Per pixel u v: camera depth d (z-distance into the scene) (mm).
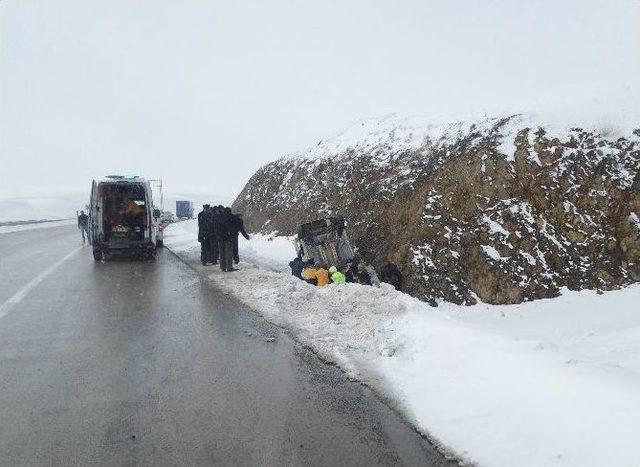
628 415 3381
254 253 18000
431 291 10523
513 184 11227
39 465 3393
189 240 24500
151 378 5129
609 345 5820
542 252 10133
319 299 8820
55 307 8758
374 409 4320
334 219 12781
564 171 10852
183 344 6375
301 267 12453
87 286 11000
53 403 4484
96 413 4258
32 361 5719
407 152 15453
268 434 3852
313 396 4617
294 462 3418
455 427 3889
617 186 10180
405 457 3498
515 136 12016
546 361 4445
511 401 4074
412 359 5434
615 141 10906
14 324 7504
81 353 6020
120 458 3482
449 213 11539
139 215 15695
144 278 12156
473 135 13266
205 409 4328
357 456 3508
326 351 5953
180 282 11469
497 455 3436
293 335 6723
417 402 4410
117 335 6844
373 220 14156
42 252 19156
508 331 7227
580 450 3287
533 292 9680
